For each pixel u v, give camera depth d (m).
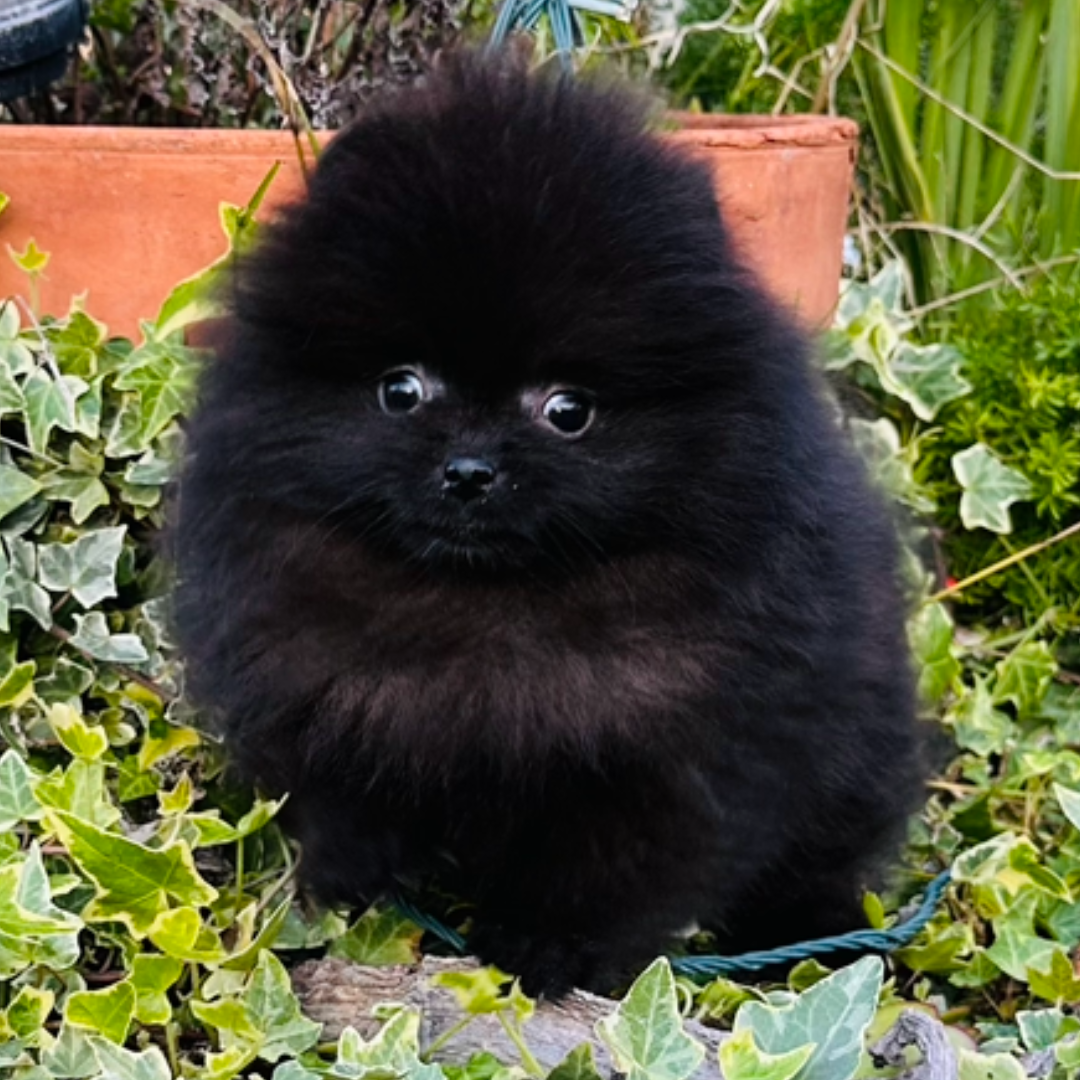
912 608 0.62
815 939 0.59
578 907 0.52
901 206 0.98
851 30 0.92
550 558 0.49
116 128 0.69
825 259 0.76
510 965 0.53
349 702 0.50
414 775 0.50
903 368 0.81
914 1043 0.51
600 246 0.48
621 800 0.50
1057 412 0.80
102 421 0.66
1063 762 0.70
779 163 0.72
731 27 0.90
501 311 0.47
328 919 0.55
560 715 0.49
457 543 0.48
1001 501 0.78
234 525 0.50
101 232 0.69
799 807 0.54
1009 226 0.94
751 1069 0.44
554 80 0.50
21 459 0.65
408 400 0.49
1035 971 0.57
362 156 0.48
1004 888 0.62
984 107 0.96
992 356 0.82
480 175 0.47
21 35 0.67
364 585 0.50
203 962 0.51
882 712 0.56
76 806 0.54
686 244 0.48
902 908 0.64
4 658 0.60
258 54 0.74
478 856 0.52
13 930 0.48
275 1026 0.50
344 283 0.48
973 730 0.71
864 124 1.00
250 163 0.68
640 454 0.49
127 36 0.84
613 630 0.50
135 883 0.50
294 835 0.55
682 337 0.48
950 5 0.95
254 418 0.49
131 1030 0.51
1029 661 0.74
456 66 0.50
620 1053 0.46
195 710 0.56
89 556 0.61
